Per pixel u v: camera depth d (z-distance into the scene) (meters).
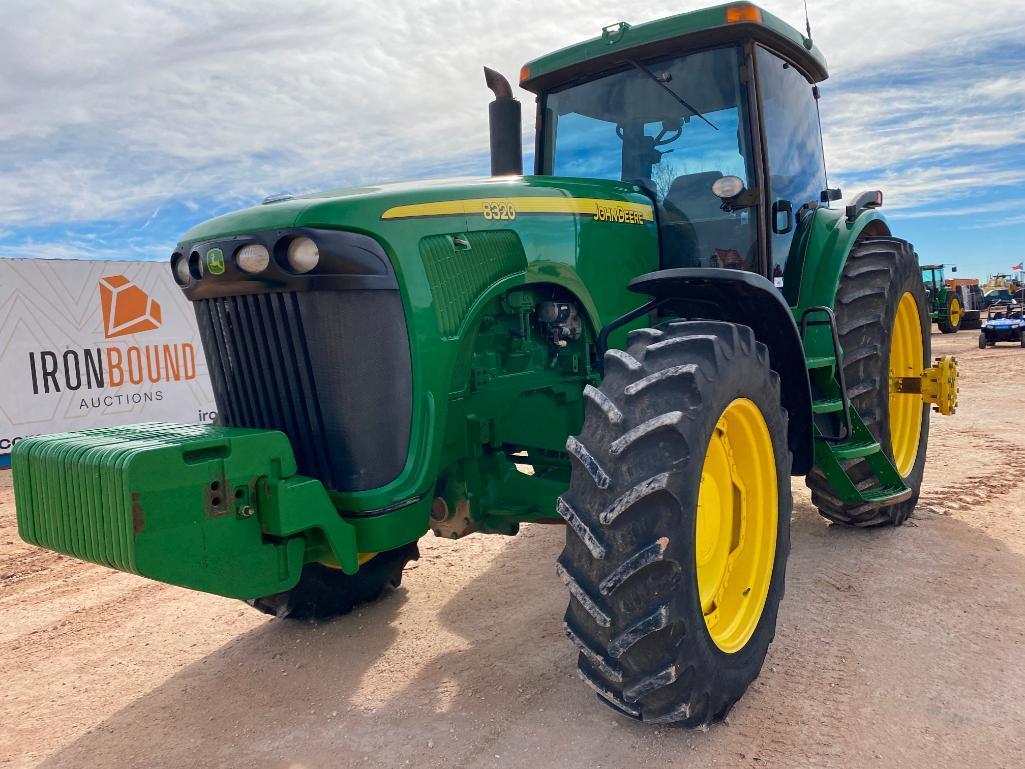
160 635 3.37
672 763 2.21
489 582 3.79
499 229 2.71
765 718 2.43
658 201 3.49
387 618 3.38
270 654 3.09
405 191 2.51
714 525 2.55
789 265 3.71
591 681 2.27
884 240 4.27
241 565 2.16
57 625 3.55
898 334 4.55
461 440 2.73
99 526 2.03
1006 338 16.42
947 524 4.27
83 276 8.16
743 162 3.28
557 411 3.12
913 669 2.69
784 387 3.00
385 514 2.39
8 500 6.39
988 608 3.17
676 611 2.13
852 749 2.25
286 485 2.19
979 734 2.29
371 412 2.39
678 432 2.15
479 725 2.47
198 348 9.05
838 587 3.46
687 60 3.39
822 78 4.04
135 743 2.47
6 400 7.71
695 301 2.88
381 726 2.49
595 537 2.14
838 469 3.65
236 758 2.35
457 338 2.56
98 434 2.29
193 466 2.05
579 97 3.71
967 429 6.95
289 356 2.42
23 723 2.64
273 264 2.30
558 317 2.92
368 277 2.35
